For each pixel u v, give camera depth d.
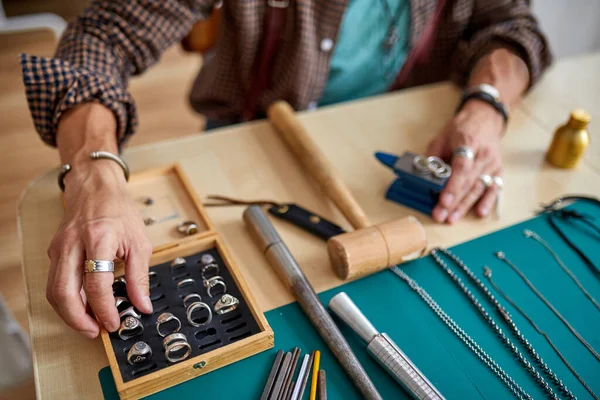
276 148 0.97
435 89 1.16
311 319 0.68
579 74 1.23
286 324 0.69
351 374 0.62
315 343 0.67
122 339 0.64
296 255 0.78
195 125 2.16
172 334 0.63
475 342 0.68
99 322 0.64
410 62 1.29
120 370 0.61
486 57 1.11
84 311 0.63
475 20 1.22
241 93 1.25
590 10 1.92
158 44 0.99
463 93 1.08
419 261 0.79
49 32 1.36
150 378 0.59
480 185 0.87
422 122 1.06
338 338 0.66
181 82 2.35
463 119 0.97
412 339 0.68
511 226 0.85
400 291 0.74
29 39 1.35
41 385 0.61
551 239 0.83
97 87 0.85
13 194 1.67
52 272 0.64
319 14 1.10
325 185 0.86
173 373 0.60
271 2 1.08
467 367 0.66
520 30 1.13
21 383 1.29
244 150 0.96
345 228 0.84
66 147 0.82
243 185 0.89
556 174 0.95
